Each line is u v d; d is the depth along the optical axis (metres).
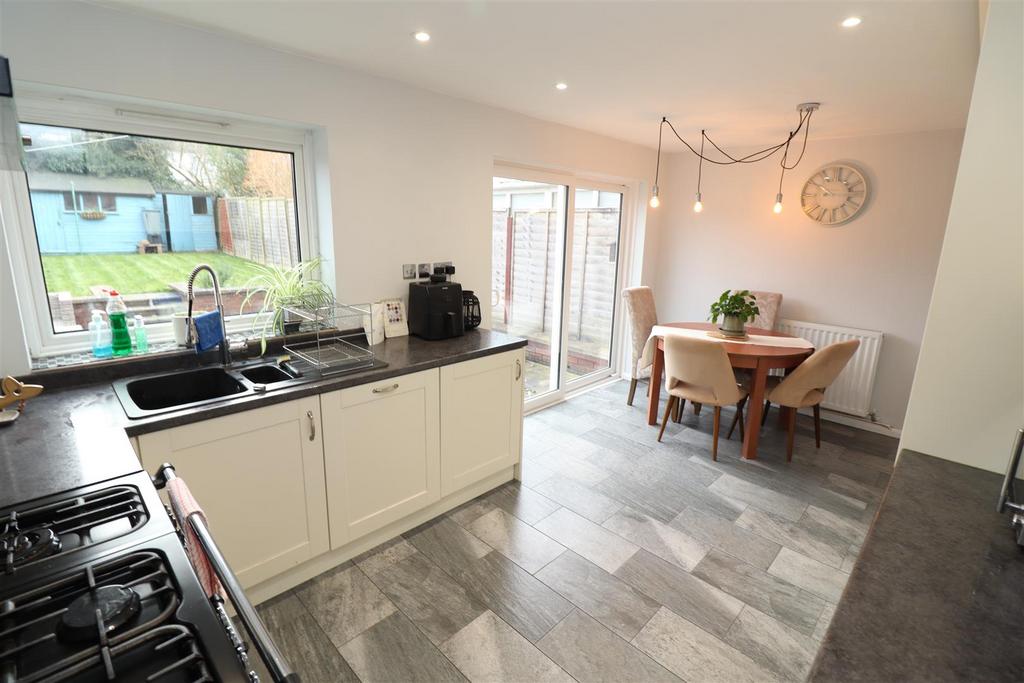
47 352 1.92
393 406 2.20
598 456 3.31
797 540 2.44
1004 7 1.18
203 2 1.68
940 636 0.81
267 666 0.66
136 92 1.83
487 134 3.05
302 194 2.49
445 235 2.94
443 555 2.27
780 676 1.68
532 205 3.99
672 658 1.74
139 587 0.83
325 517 2.05
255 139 2.30
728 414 4.12
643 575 2.16
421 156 2.74
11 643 0.72
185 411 1.62
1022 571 0.98
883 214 3.65
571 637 1.83
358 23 1.85
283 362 2.20
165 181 2.11
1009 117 1.21
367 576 2.12
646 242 4.75
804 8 1.64
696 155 4.51
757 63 2.18
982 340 1.32
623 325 5.00
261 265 2.44
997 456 1.35
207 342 2.02
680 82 2.48
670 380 3.46
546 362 4.39
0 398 1.50
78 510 1.03
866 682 0.72
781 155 4.05
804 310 4.10
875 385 3.84
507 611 1.94
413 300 2.72
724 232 4.45
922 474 1.35
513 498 2.76
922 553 1.03
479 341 2.70
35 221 1.84
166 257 2.16
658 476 3.05
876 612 0.86
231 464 1.74
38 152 1.81
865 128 3.40
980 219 1.28
